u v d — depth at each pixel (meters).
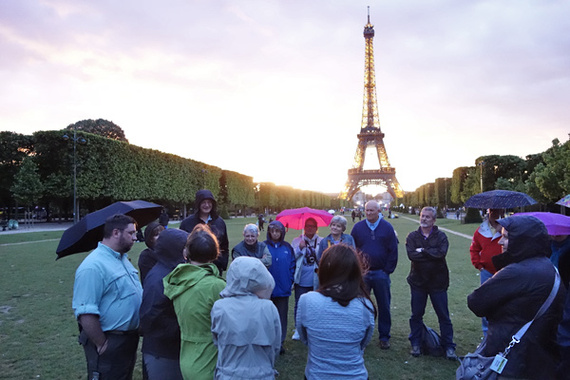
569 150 33.97
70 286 11.18
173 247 3.39
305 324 2.89
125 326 3.46
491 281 2.91
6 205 52.72
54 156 41.91
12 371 5.54
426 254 5.91
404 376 5.28
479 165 57.16
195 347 3.04
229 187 69.69
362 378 2.79
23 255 18.05
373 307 2.97
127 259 3.79
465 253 18.58
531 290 2.77
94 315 3.27
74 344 6.63
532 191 41.78
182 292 3.07
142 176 47.75
